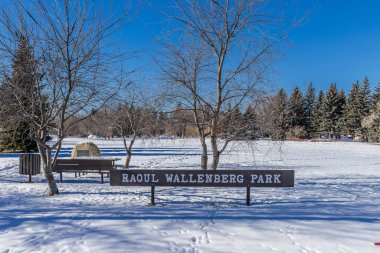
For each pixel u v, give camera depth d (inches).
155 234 230.4
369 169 719.7
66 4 354.0
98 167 505.0
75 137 2815.0
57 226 248.4
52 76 363.9
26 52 355.3
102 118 571.5
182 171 330.0
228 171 328.8
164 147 1482.5
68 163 506.0
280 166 773.9
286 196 385.7
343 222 262.4
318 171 677.3
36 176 553.6
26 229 241.4
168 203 342.3
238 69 420.5
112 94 401.1
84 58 364.5
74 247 205.5
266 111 428.8
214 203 343.6
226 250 202.2
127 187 447.2
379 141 2245.3
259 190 426.6
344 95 2755.9
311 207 325.1
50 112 381.4
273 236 227.6
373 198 377.7
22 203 336.8
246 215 285.6
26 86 367.2
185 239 220.8
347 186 468.4
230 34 413.1
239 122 437.4
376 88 2583.7
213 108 444.8
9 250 201.3
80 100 388.2
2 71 354.9
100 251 199.0
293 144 1977.1
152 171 331.0
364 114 2571.4
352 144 2030.0
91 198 367.6
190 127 514.6
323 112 2719.0
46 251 199.5
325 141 2333.9
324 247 207.8
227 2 402.9
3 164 734.5
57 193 393.4
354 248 206.4
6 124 415.2
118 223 256.2
